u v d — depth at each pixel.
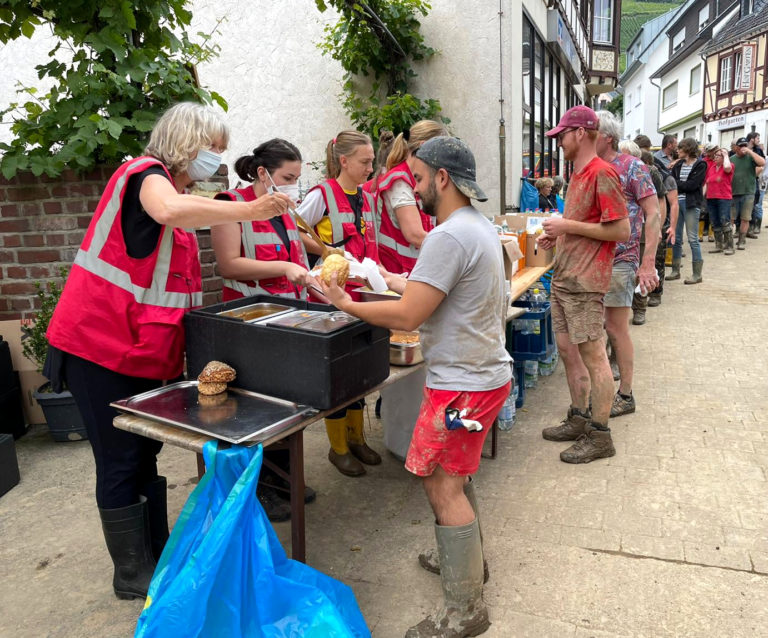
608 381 3.50
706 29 37.72
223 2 7.53
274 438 1.97
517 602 2.42
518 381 4.46
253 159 2.95
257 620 1.99
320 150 7.64
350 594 2.27
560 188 8.99
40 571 2.70
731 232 10.81
